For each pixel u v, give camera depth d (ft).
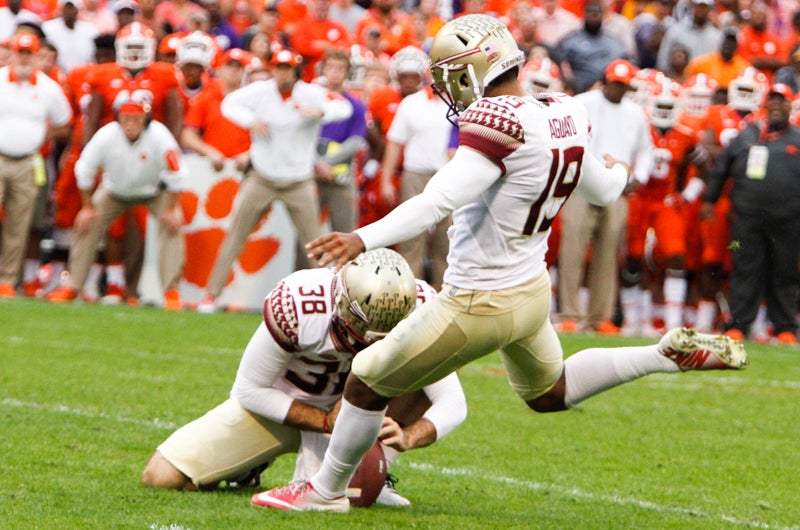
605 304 135.64
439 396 58.08
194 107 138.31
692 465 72.74
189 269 139.54
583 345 119.03
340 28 161.07
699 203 140.87
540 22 173.99
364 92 149.07
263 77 139.23
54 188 144.15
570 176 50.26
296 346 55.52
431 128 131.54
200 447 59.11
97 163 129.70
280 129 129.70
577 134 50.72
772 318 136.36
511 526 54.95
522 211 49.47
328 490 55.36
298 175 130.82
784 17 196.03
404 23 168.55
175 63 140.97
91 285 141.79
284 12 170.60
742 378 110.01
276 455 59.82
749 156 132.26
